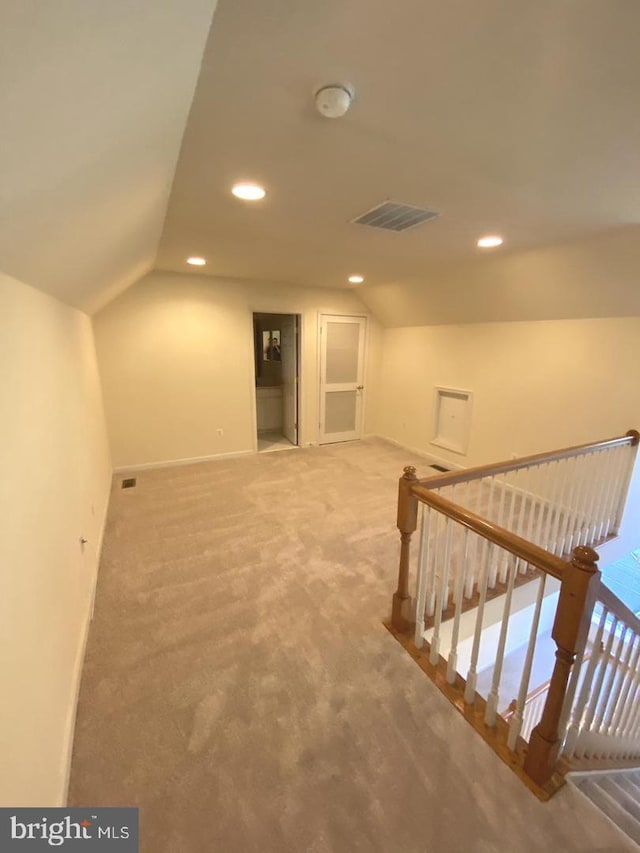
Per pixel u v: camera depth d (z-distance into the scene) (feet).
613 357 10.01
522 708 4.64
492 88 3.55
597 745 5.30
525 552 4.33
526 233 8.03
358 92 3.62
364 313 17.89
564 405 11.25
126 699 5.39
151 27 2.20
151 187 5.10
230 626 6.77
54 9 1.55
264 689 5.57
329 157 4.93
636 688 5.78
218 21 2.73
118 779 4.41
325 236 8.44
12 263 4.02
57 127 2.40
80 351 9.20
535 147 4.62
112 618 6.93
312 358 17.17
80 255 5.64
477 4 2.63
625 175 5.34
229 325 15.07
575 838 3.94
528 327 11.98
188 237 8.63
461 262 10.81
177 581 7.98
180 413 14.89
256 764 4.58
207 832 3.96
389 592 7.71
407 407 17.42
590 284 9.45
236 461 15.75
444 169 5.22
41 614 4.29
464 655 8.04
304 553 9.05
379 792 4.32
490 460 13.69
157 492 12.54
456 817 4.10
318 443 18.25
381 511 11.28
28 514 4.19
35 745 3.71
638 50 3.02
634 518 10.30
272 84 3.50
